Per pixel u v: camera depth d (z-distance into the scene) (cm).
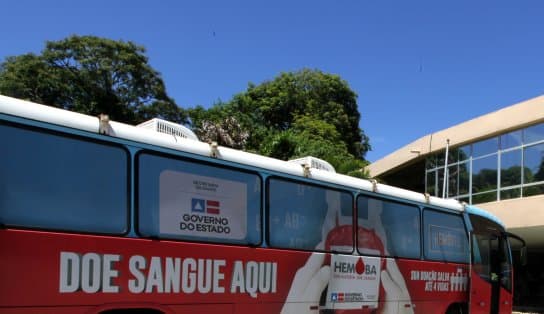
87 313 485
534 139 2178
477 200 2461
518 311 2483
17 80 3139
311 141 3303
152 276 536
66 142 498
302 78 4888
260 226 651
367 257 789
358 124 5031
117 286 508
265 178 668
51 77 3203
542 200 2027
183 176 584
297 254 686
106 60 3356
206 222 595
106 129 528
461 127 2588
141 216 539
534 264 3064
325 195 745
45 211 473
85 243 492
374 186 828
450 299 947
